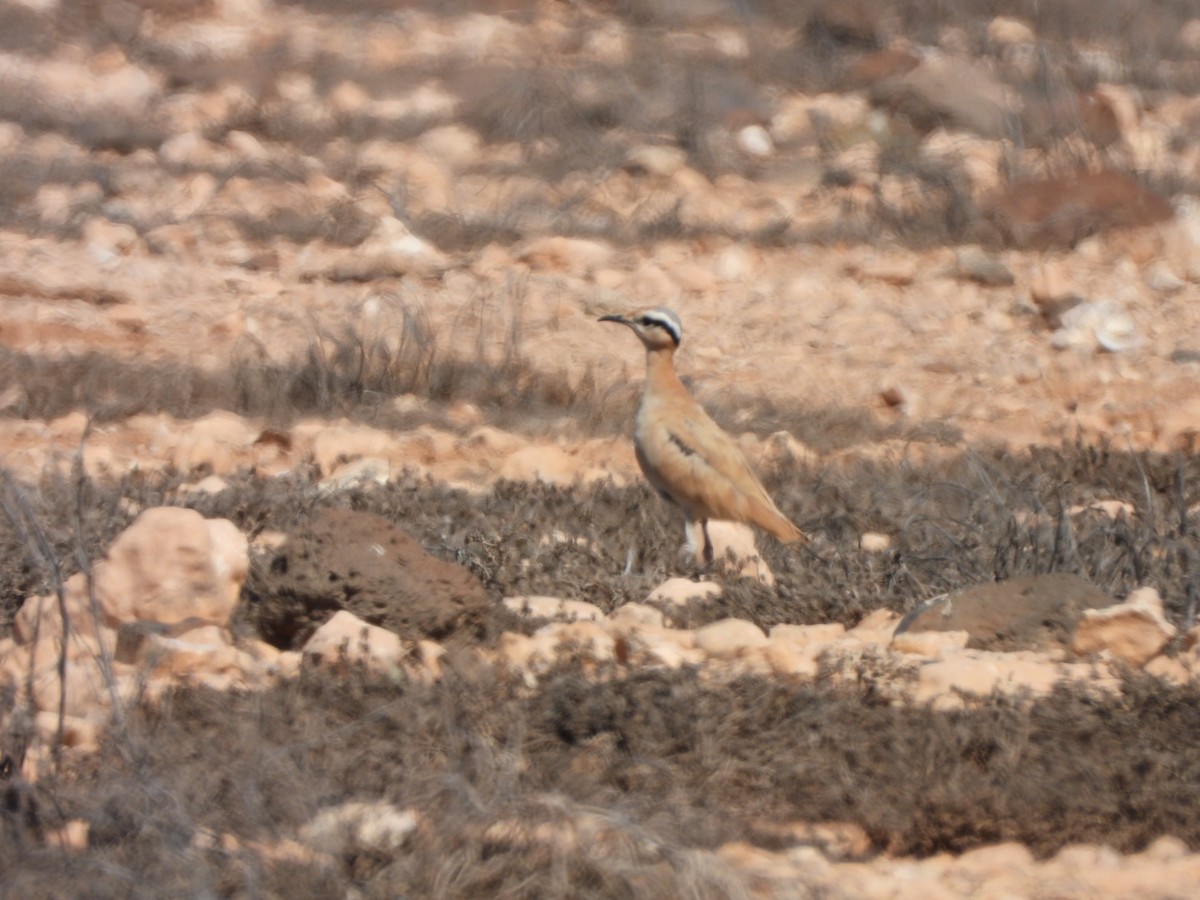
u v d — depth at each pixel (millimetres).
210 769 11273
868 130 36812
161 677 13078
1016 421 23938
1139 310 29000
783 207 33438
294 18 47125
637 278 29531
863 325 28141
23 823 10695
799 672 13312
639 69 40219
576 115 37094
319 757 11672
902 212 32562
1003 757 11945
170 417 22812
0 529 16406
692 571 16859
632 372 25531
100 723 12102
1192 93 41812
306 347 25547
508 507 18328
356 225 31406
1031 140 36281
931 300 29438
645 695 12539
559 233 31891
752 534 17609
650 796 11367
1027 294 29516
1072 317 27672
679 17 44875
